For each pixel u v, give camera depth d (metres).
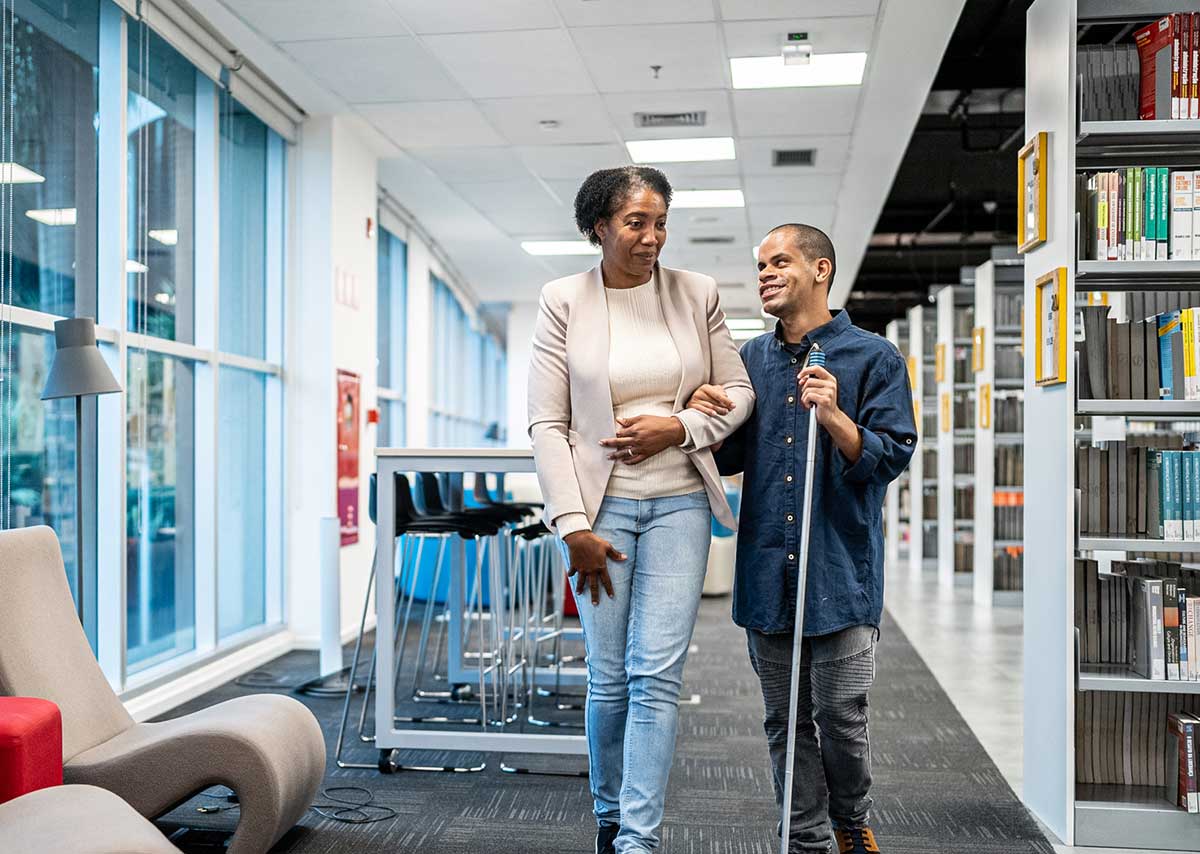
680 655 2.48
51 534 3.15
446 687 5.42
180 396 5.78
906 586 10.15
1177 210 3.27
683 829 3.33
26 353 4.36
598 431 2.52
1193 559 4.28
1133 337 3.34
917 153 8.60
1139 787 3.38
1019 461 8.80
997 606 8.73
